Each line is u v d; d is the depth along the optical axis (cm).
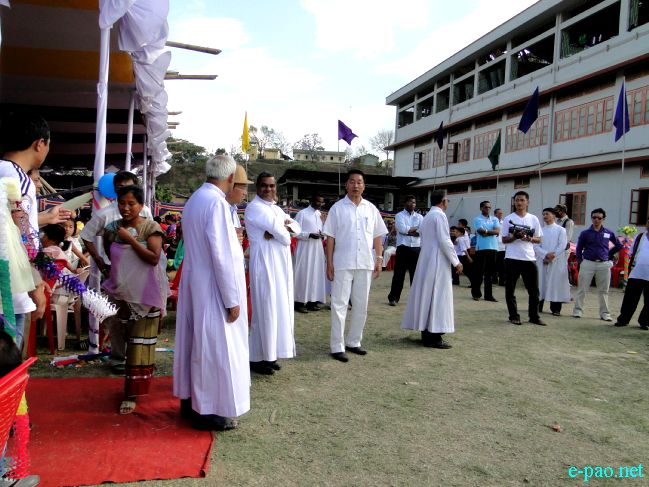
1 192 231
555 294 896
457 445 346
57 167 1792
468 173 2553
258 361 488
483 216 1049
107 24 471
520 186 2175
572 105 1917
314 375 492
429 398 437
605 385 493
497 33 2291
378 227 594
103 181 459
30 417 357
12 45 677
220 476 289
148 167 1525
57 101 895
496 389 467
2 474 204
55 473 280
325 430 362
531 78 2123
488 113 2370
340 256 552
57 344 535
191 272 352
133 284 373
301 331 693
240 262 361
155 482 278
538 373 523
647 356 609
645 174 1614
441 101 2900
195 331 346
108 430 342
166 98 761
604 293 854
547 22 2105
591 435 372
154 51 620
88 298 335
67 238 586
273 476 292
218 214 344
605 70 1722
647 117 1616
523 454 337
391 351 595
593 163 1747
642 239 795
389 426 373
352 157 6769
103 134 487
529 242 784
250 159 5200
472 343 647
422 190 2966
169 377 462
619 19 1797
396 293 941
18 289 237
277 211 508
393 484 290
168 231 1243
